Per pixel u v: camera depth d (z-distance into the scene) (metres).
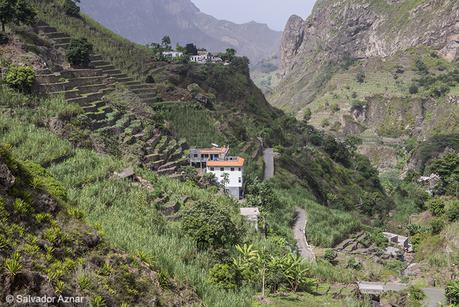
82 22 147.12
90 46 112.75
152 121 103.38
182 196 67.75
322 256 86.12
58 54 108.06
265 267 53.38
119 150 79.06
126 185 60.44
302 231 94.50
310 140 194.00
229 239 54.84
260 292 50.03
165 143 96.56
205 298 36.59
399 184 191.12
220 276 45.94
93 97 94.25
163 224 53.66
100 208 51.56
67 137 70.81
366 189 170.88
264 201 97.25
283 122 191.50
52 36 115.25
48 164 60.59
